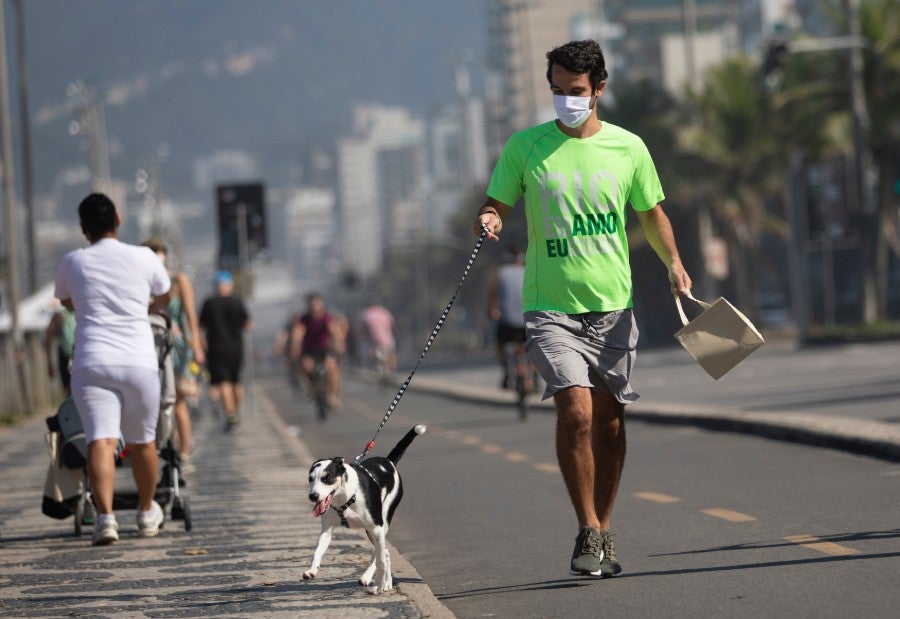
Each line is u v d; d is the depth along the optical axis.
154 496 30.59
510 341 65.38
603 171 22.75
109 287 28.67
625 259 23.08
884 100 149.25
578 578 23.66
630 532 28.38
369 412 85.88
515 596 22.53
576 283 22.77
